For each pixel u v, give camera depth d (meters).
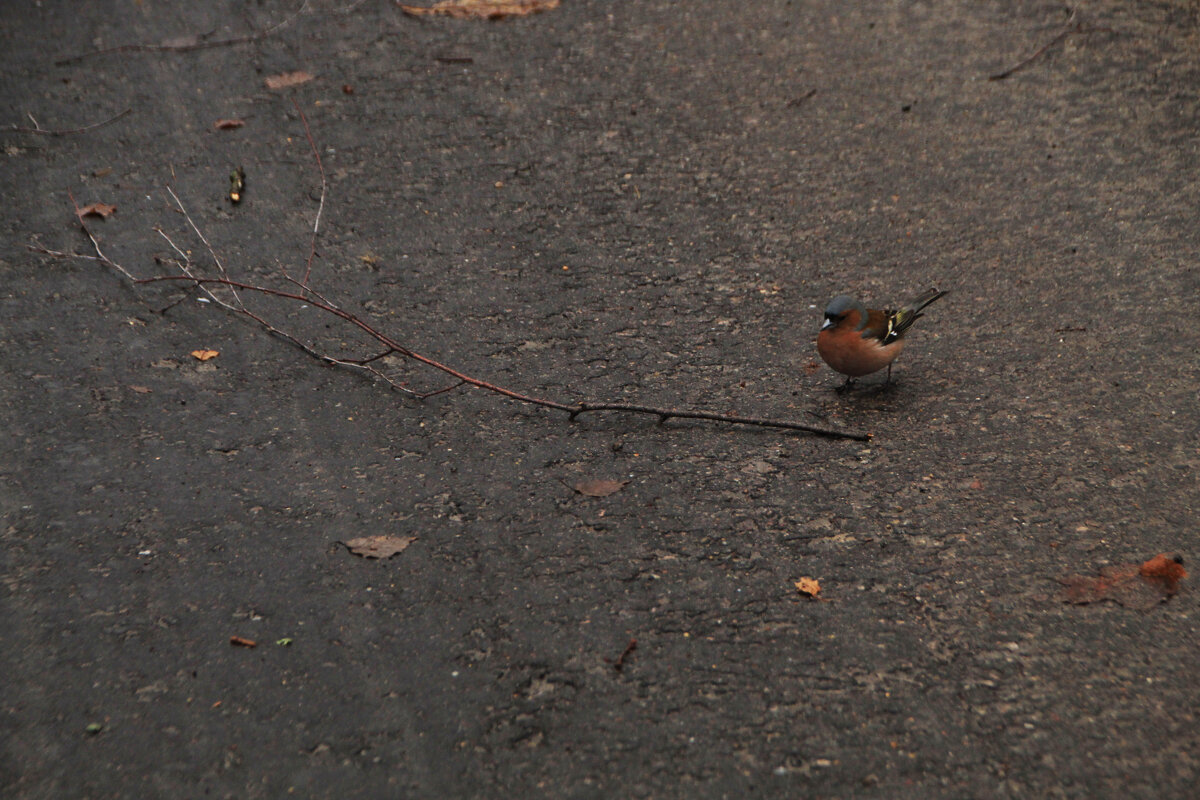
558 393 7.04
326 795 4.24
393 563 5.54
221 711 4.64
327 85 11.76
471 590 5.35
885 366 6.84
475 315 7.92
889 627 5.08
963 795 4.19
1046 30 12.93
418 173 10.01
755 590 5.34
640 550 5.62
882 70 12.05
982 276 8.29
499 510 5.95
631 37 13.12
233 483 6.16
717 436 6.63
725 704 4.65
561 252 8.79
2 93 11.36
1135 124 10.62
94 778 4.31
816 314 7.91
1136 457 6.23
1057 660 4.85
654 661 4.89
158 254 8.60
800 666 4.86
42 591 5.32
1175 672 4.76
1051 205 9.26
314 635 5.06
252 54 12.48
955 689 4.71
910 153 10.27
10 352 7.30
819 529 5.77
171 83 11.68
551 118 11.09
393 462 6.38
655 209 9.45
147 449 6.43
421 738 4.50
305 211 9.34
